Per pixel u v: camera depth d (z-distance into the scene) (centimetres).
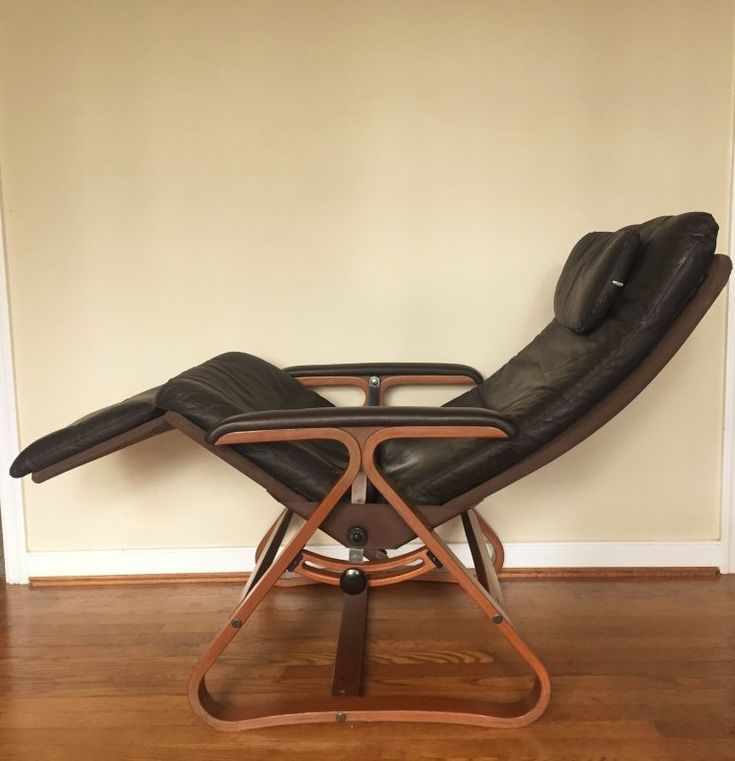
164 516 224
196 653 178
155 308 217
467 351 219
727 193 214
